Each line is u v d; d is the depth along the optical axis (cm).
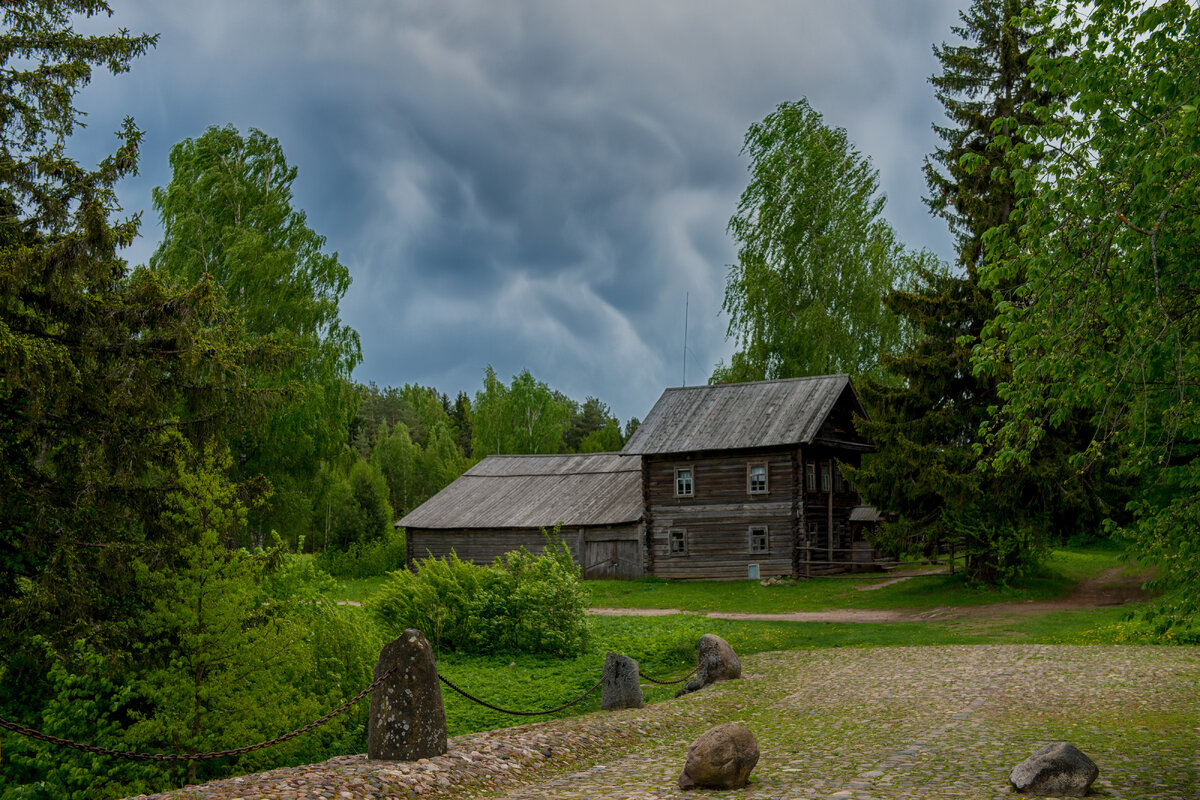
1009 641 2139
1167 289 831
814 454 4172
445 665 2030
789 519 3981
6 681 1309
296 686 1408
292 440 3831
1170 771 887
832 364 4544
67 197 1434
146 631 1243
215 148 4141
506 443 7969
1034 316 873
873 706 1404
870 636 2338
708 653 1730
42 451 1477
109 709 1264
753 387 4334
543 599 2139
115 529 1431
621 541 4334
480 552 4634
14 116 1432
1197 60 752
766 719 1352
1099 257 805
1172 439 977
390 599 2250
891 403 3119
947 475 2784
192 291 1465
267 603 1386
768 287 4494
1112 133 805
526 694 1730
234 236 3969
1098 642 2033
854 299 4516
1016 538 2906
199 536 1267
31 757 1199
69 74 1436
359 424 10444
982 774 915
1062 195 834
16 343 1168
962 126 3544
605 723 1259
